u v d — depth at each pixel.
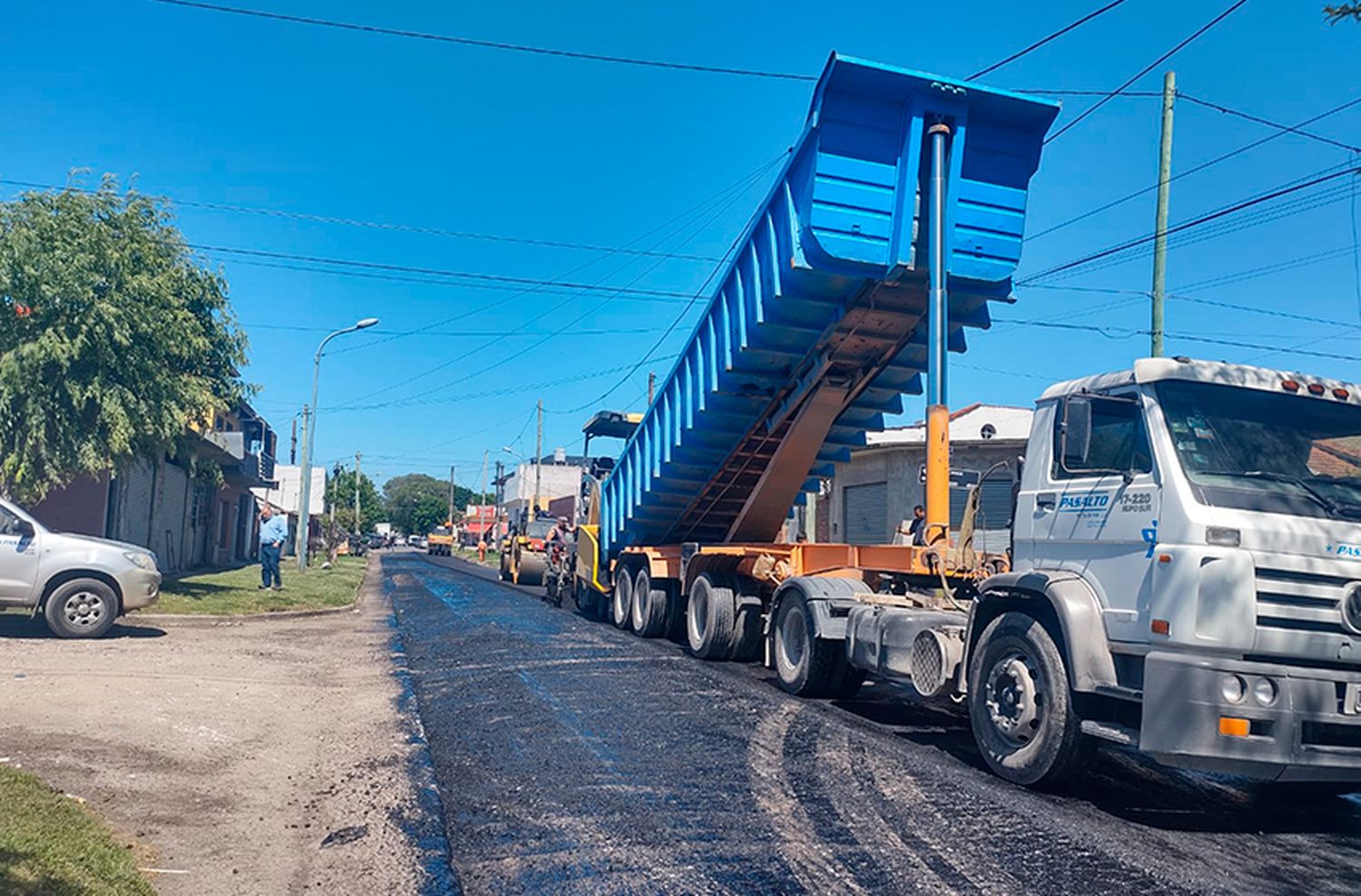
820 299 10.29
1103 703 6.77
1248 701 5.89
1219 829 6.31
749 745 8.18
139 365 16.05
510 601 23.53
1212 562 6.02
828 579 10.70
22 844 4.88
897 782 7.09
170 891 5.05
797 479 13.16
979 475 9.98
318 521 62.44
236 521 43.75
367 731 8.92
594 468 19.72
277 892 5.14
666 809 6.41
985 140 9.71
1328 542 6.17
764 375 11.65
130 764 7.12
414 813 6.46
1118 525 6.66
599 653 13.52
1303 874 5.48
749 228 10.86
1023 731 7.04
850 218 9.51
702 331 12.30
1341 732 6.04
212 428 22.98
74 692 9.12
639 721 9.07
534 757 7.79
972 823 6.16
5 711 8.16
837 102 9.31
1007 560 9.05
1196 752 5.88
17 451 15.26
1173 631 6.07
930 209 9.38
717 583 12.95
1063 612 6.72
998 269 9.81
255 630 16.02
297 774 7.43
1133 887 5.13
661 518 15.41
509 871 5.40
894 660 8.93
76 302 15.38
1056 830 6.04
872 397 12.00
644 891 5.07
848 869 5.35
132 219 16.78
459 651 13.94
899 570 9.88
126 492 24.42
